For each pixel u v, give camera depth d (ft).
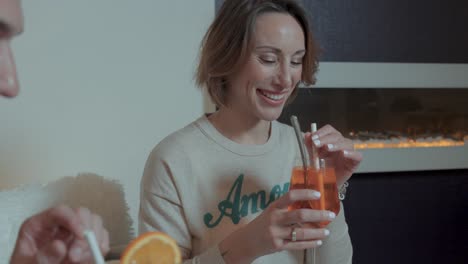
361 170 7.97
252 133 3.84
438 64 8.20
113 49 7.02
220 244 3.12
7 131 6.77
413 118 8.22
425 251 8.27
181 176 3.58
